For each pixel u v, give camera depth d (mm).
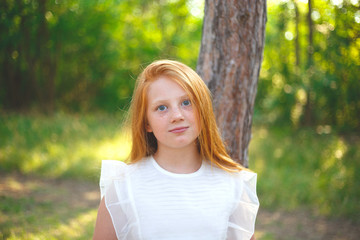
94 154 5973
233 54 2041
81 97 12125
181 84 1266
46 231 3350
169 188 1287
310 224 3947
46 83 10781
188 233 1233
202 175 1351
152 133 1450
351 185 4758
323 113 7914
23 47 10133
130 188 1305
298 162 5676
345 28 6004
